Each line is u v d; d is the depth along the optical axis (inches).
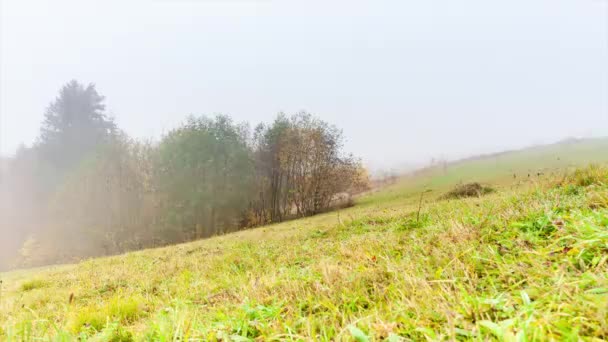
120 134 1630.2
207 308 123.7
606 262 65.0
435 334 51.5
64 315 137.9
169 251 510.0
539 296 56.4
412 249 128.3
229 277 199.9
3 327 103.7
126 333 88.5
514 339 43.3
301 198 1460.4
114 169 1487.5
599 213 91.7
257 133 1717.5
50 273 451.8
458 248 104.2
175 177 1416.1
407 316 60.0
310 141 1464.1
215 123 1631.4
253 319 82.1
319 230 435.8
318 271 126.3
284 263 217.0
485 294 65.6
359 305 79.0
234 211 1524.4
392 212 447.8
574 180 197.9
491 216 143.2
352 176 1509.6
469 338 49.1
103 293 242.8
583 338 42.0
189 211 1379.2
